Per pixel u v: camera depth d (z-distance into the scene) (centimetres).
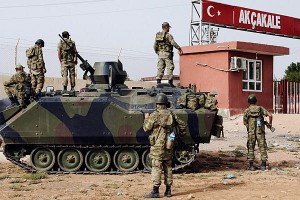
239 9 3500
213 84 3088
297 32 3897
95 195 985
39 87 1517
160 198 941
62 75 1532
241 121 2816
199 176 1241
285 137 2305
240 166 1438
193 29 3403
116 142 1307
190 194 953
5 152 1341
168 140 946
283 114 3080
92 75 1462
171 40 1471
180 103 1302
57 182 1171
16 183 1160
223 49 3006
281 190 1010
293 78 4884
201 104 1307
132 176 1262
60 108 1305
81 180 1205
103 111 1299
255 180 1162
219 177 1220
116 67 1442
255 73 3188
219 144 2006
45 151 1341
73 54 1546
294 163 1498
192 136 1279
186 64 3238
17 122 1314
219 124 1326
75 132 1301
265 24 3666
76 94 1368
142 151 1329
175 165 1300
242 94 3078
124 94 1359
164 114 948
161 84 1414
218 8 3394
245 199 916
